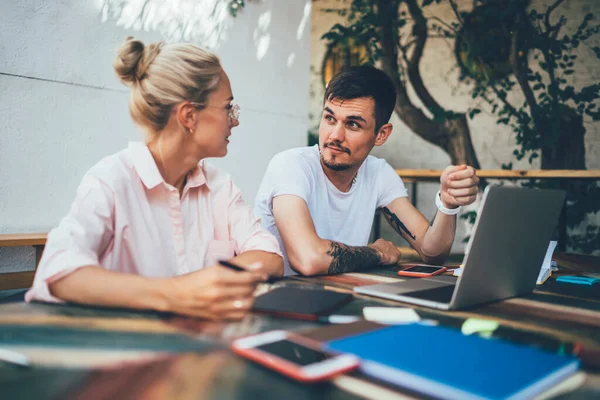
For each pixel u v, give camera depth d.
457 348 0.61
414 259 2.05
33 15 2.65
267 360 0.57
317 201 1.92
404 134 5.54
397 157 5.57
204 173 1.46
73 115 2.83
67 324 0.74
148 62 1.15
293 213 1.64
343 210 2.00
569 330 0.79
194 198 1.41
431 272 1.40
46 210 2.73
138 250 1.23
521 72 5.27
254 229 1.44
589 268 1.60
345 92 1.74
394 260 1.68
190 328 0.74
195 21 3.46
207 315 0.80
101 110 2.96
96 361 0.58
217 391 0.50
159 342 0.66
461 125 5.41
